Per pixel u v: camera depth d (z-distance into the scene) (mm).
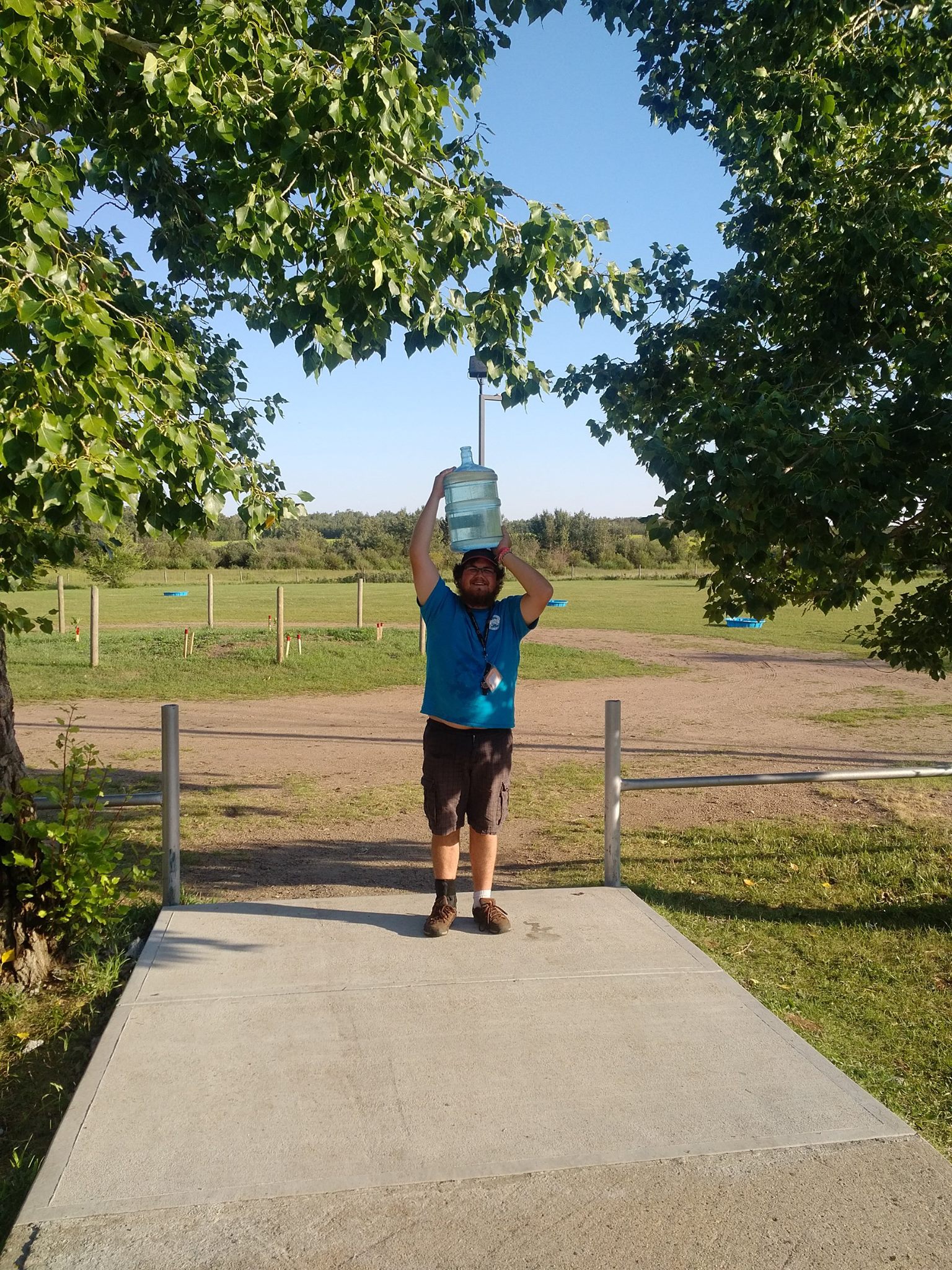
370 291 4594
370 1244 2715
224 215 4438
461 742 4598
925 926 6391
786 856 8031
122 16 4496
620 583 60969
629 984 4289
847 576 6312
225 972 4387
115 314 4051
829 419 5594
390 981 4297
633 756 13008
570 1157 3074
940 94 6281
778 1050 3738
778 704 17703
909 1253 2693
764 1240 2738
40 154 3719
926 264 5809
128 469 3387
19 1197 3277
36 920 4941
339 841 8672
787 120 5934
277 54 4109
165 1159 3057
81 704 17188
